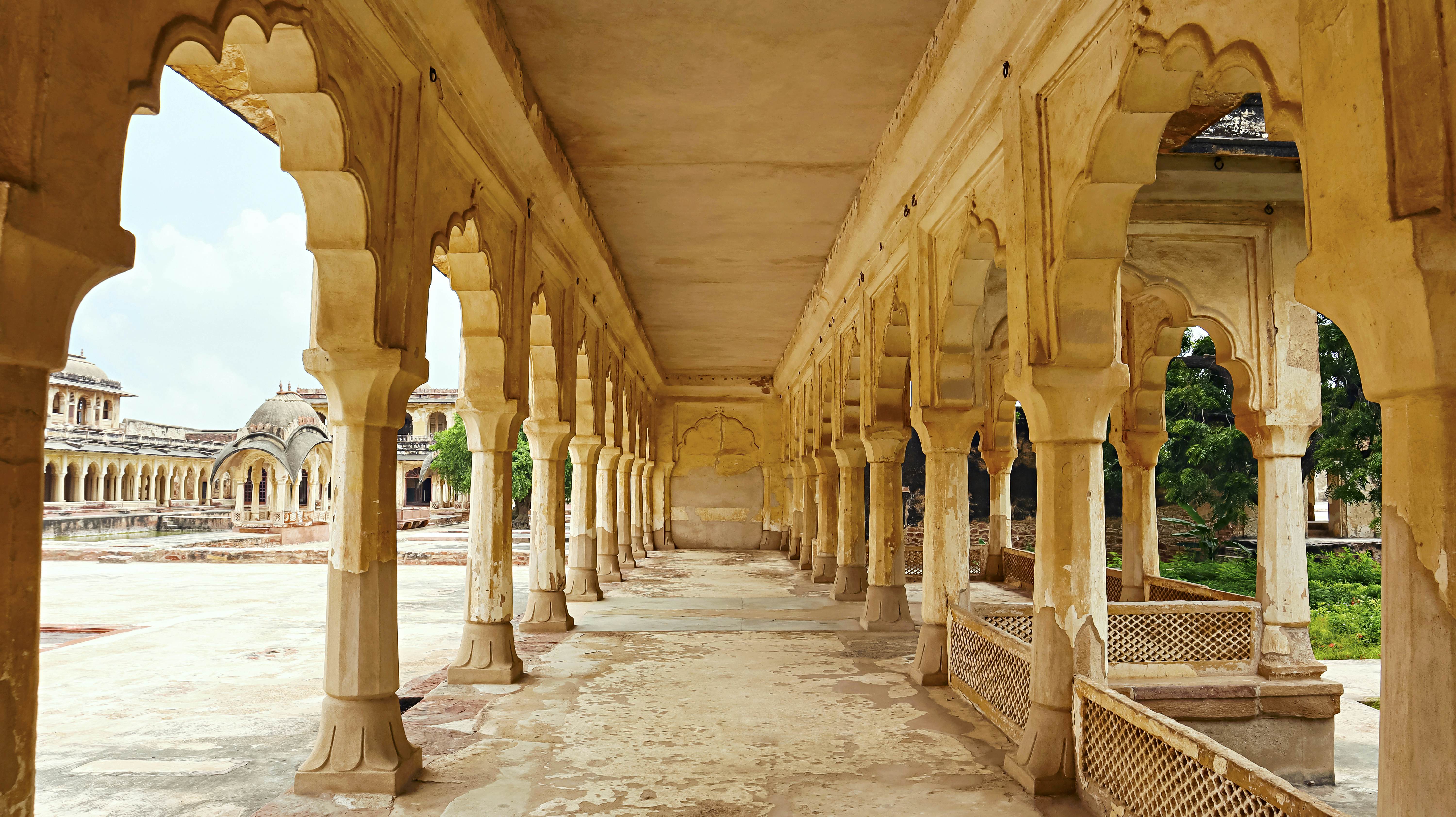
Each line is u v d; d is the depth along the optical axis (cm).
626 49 482
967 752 408
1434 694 160
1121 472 1661
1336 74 178
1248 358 539
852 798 347
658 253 911
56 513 3033
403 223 364
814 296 1031
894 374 733
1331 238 179
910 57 493
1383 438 174
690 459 1814
